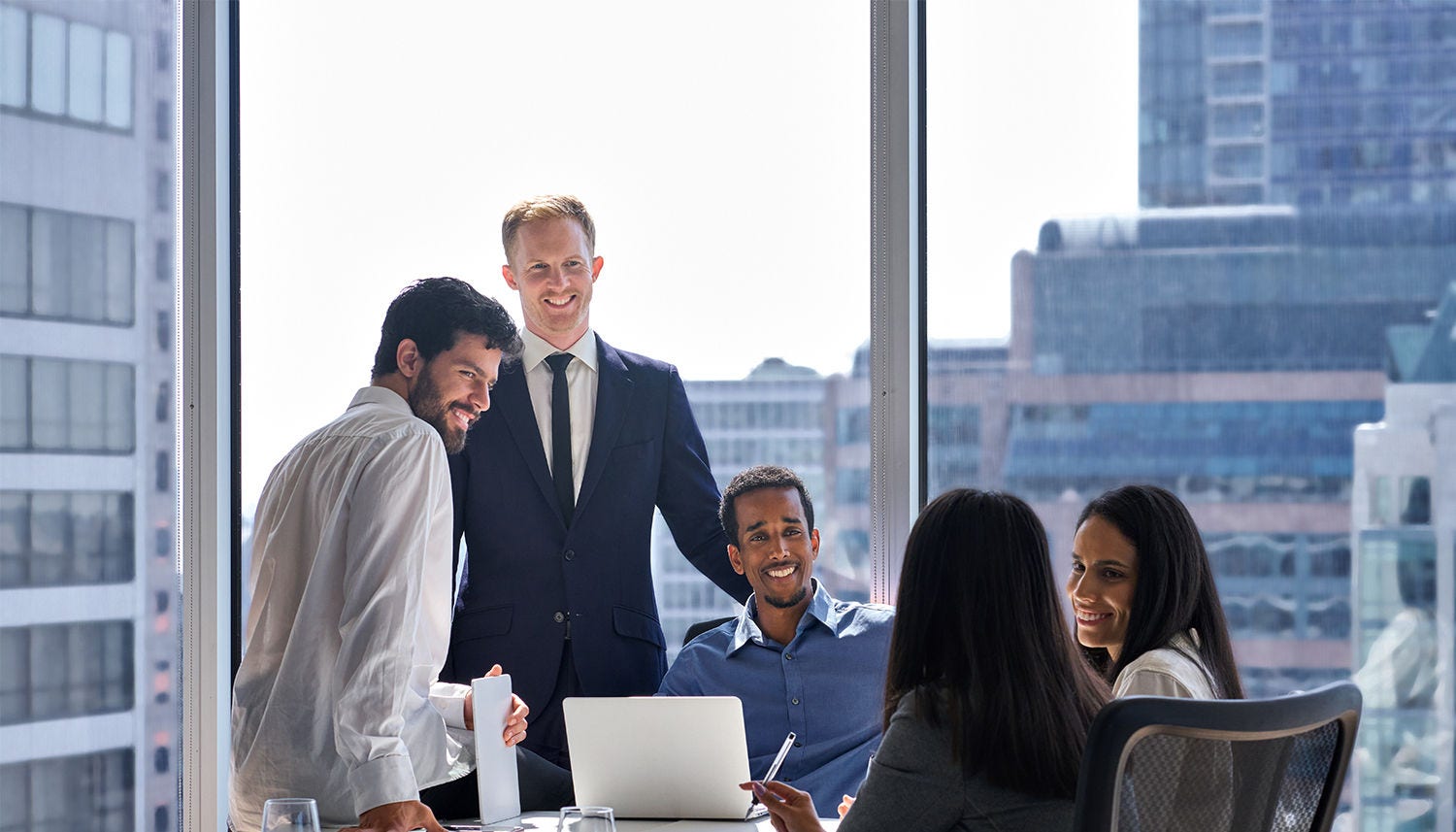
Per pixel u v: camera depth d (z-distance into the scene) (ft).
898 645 6.32
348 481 7.93
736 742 7.97
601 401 10.46
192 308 10.69
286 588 8.23
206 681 10.59
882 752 6.16
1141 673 7.23
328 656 7.92
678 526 10.39
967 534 6.23
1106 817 5.00
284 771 7.97
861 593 10.36
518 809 8.47
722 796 8.02
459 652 10.23
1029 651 6.06
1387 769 9.82
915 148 10.44
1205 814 5.33
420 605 8.63
